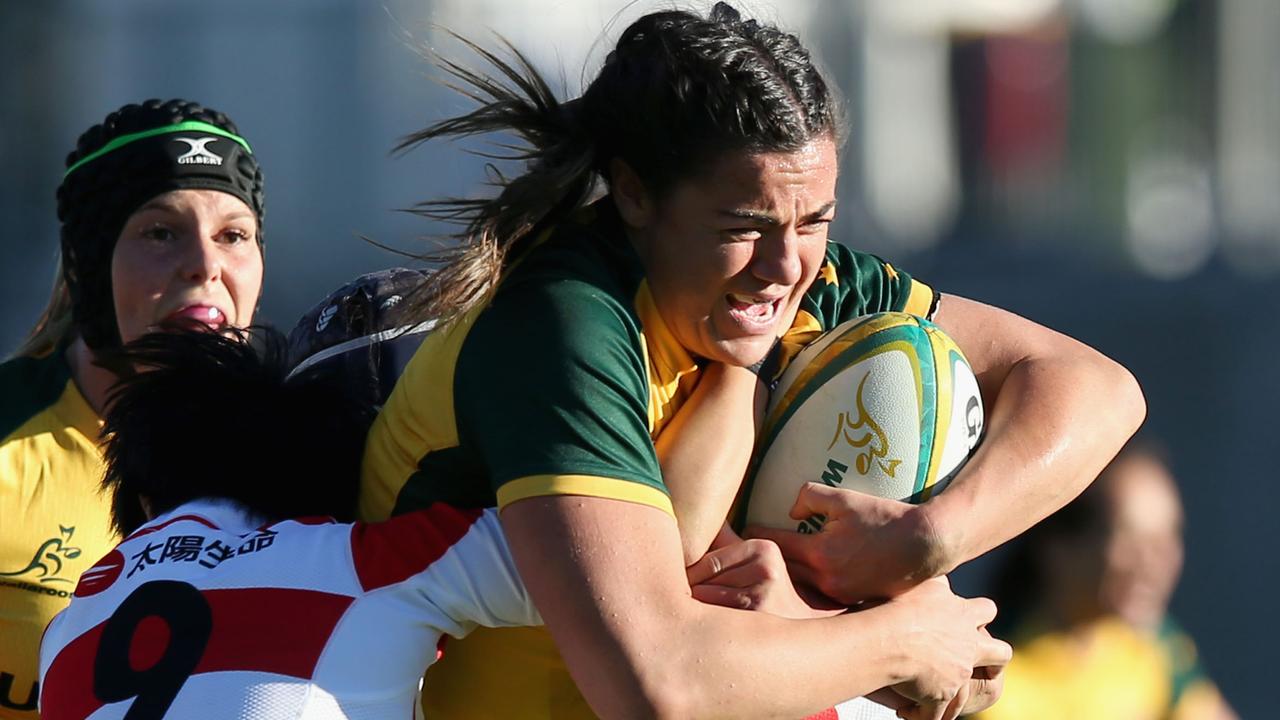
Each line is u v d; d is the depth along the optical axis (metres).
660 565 8.10
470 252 8.70
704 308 8.66
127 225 11.36
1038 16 41.41
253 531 9.04
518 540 8.13
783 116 8.26
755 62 8.34
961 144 40.56
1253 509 29.95
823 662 8.26
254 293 11.88
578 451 8.15
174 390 9.59
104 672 8.62
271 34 33.88
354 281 11.00
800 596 8.91
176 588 8.70
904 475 9.00
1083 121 41.31
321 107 33.62
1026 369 9.97
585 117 8.90
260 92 34.00
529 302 8.58
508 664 9.01
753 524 9.23
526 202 8.75
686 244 8.51
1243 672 28.34
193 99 34.41
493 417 8.38
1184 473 30.61
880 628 8.54
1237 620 28.88
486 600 8.52
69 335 11.92
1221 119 41.53
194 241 11.41
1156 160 41.22
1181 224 39.78
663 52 8.47
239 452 9.40
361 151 33.34
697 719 7.98
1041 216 40.19
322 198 33.41
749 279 8.55
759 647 8.10
